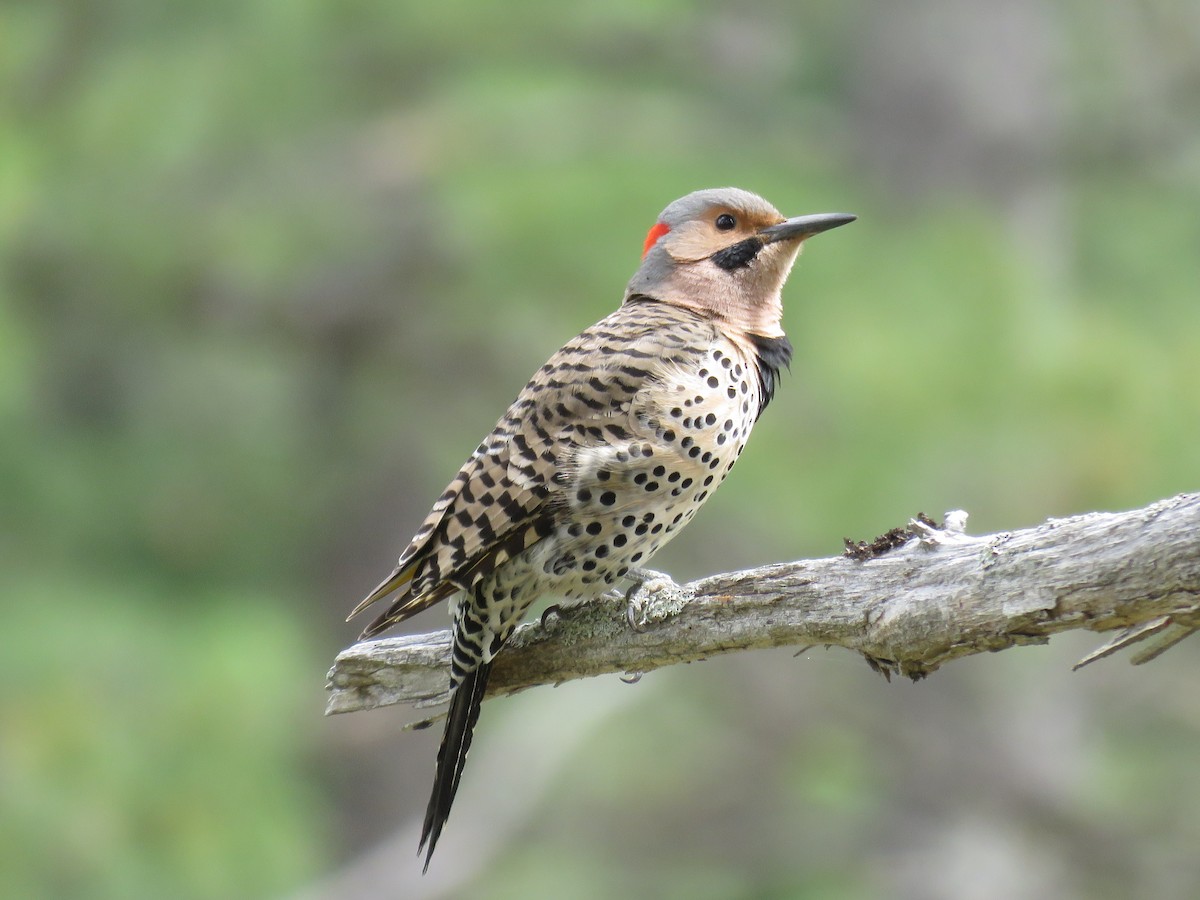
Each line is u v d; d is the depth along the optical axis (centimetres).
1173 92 1681
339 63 1520
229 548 1602
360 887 1512
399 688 732
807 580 643
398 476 1758
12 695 1286
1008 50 1614
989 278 1288
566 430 709
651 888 1570
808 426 1260
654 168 1388
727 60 1631
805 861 1498
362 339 1541
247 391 1605
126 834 1214
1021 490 1236
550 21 1499
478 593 707
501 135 1448
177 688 1316
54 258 1470
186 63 1462
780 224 797
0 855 1173
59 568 1479
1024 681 1476
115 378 1575
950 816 1463
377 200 1502
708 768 1608
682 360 727
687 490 721
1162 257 1583
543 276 1345
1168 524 558
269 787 1295
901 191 1598
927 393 1224
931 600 604
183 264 1453
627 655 695
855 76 1680
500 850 1567
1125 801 1509
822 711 1491
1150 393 1262
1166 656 1563
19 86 1493
